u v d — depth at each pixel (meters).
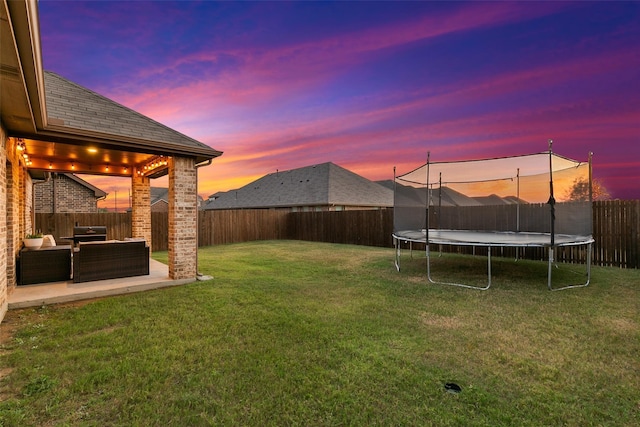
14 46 2.23
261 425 2.00
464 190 10.29
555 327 3.66
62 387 2.40
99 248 5.79
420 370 2.67
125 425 2.00
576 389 2.41
